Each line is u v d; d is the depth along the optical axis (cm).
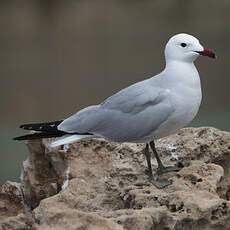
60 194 1230
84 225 1035
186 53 1328
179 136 1396
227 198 1322
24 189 1466
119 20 4125
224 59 3728
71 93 3594
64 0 4309
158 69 3738
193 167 1257
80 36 4062
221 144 1357
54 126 1343
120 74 3728
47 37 4078
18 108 3491
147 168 1339
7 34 4094
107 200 1240
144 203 1152
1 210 1286
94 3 4266
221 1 4147
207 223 1112
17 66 3812
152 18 4125
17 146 2756
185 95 1310
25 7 4291
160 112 1302
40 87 3662
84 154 1385
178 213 1112
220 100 3406
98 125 1331
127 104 1325
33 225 1092
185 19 4125
